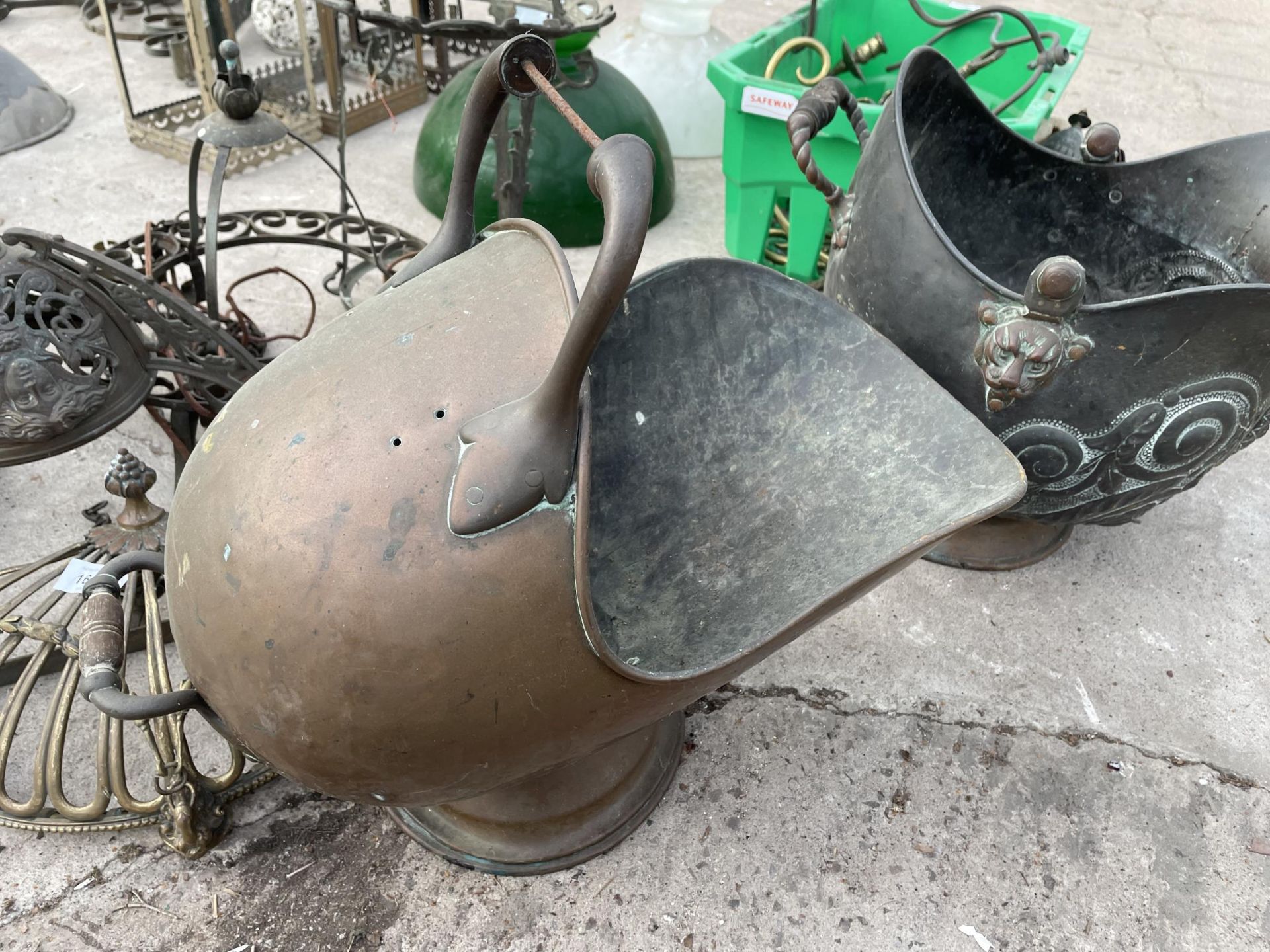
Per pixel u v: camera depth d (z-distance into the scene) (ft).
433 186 7.64
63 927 3.42
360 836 3.77
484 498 2.36
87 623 2.89
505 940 3.48
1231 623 4.88
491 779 2.84
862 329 3.84
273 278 6.95
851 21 7.84
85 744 3.97
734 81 6.31
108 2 11.39
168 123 8.54
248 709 2.68
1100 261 5.43
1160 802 4.07
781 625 2.81
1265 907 3.74
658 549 4.01
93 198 7.75
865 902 3.68
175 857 3.64
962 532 5.09
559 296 2.66
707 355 4.00
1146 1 14.02
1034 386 3.60
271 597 2.50
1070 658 4.66
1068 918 3.67
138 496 4.08
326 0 5.19
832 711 4.35
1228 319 3.55
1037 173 5.19
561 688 2.59
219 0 8.22
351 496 2.46
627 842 3.81
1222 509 5.57
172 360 4.54
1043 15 7.13
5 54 8.61
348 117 8.94
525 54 2.86
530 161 7.11
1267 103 10.82
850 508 3.69
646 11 8.95
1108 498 4.21
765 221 6.98
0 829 3.67
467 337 2.63
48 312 4.07
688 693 2.86
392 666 2.46
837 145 6.19
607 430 3.92
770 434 4.09
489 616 2.44
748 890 3.68
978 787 4.09
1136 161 5.13
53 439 4.16
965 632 4.76
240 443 2.70
